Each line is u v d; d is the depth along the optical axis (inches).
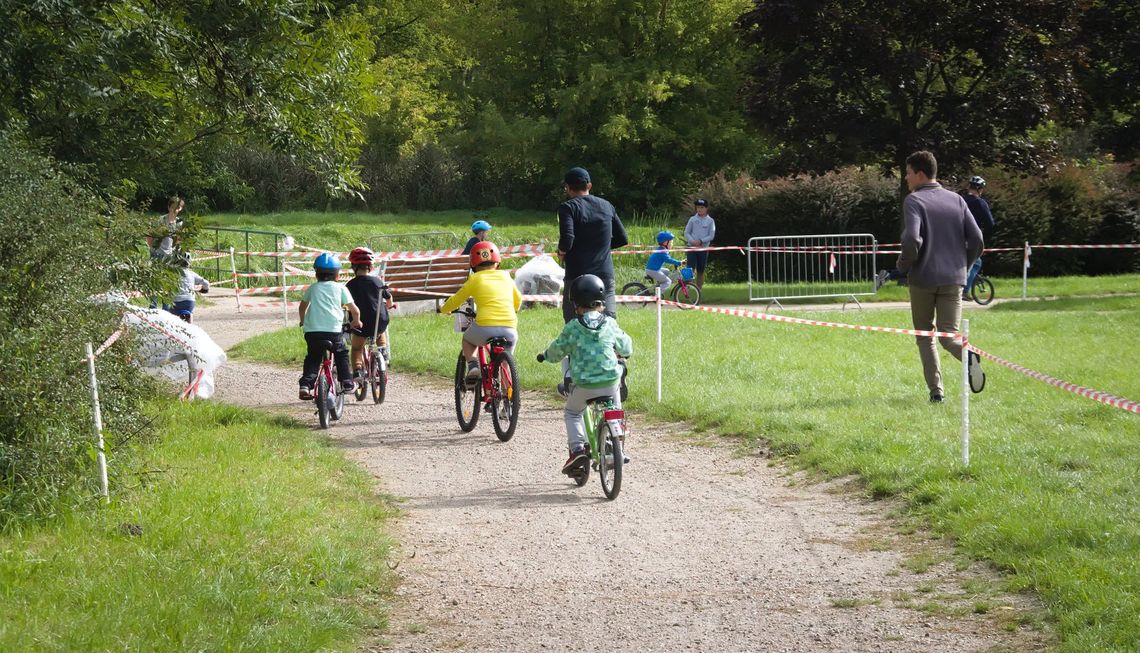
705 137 1553.9
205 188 1370.6
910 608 220.1
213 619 199.0
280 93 454.6
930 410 390.6
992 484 286.4
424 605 228.8
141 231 343.0
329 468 339.0
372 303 448.5
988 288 811.4
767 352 538.6
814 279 1042.7
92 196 350.3
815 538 270.4
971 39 898.1
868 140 913.5
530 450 377.1
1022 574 226.5
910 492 293.6
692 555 261.0
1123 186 1160.2
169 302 367.6
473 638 210.2
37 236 274.4
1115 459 312.0
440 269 792.3
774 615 219.8
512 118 1584.6
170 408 406.0
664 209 1568.7
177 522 254.4
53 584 209.6
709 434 385.7
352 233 1219.9
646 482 331.0
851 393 430.3
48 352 267.1
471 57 1739.7
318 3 469.4
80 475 269.1
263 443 364.5
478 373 393.4
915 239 406.0
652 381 467.8
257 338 671.1
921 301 413.4
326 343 410.6
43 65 381.4
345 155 489.7
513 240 1212.5
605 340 312.0
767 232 1125.1
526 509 304.7
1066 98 923.4
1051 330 600.4
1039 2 880.9
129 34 394.6
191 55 439.5
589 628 215.2
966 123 907.4
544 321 686.5
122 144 432.5
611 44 1539.1
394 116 1533.0
